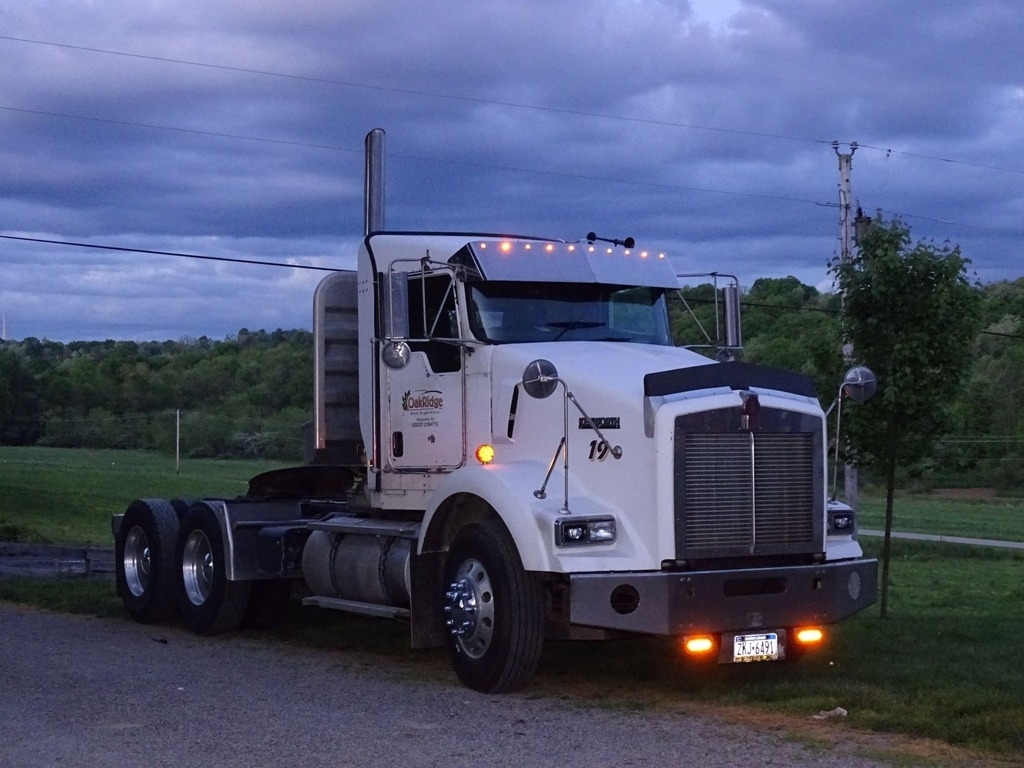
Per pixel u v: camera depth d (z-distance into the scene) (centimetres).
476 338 955
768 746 702
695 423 828
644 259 1035
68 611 1355
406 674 951
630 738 726
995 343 6725
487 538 862
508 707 816
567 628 856
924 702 786
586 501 845
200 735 734
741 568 840
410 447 1004
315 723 767
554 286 988
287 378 9369
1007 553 3222
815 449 870
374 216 1198
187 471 7100
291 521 1159
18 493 4844
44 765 670
